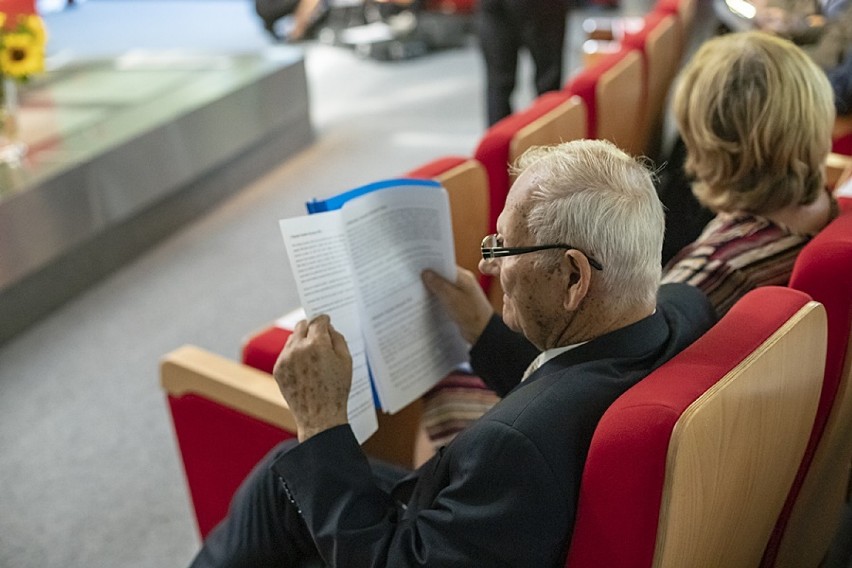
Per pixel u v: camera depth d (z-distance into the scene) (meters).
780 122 1.57
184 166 4.27
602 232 1.15
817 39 2.93
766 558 1.61
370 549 1.22
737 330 1.19
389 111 5.86
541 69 4.64
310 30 7.52
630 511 1.04
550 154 1.24
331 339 1.36
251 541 1.58
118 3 9.87
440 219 1.58
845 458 1.68
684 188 2.26
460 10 7.07
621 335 1.21
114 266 3.91
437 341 1.64
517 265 1.22
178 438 2.01
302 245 1.40
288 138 5.15
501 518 1.09
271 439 1.83
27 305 3.45
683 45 4.50
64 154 3.76
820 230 1.66
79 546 2.32
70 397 2.97
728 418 1.08
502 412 1.13
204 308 3.54
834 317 1.40
